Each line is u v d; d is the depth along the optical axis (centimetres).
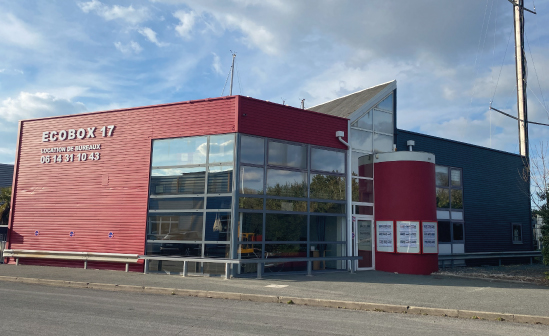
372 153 1958
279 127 1648
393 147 2045
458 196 2284
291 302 1066
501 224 2461
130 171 1688
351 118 1886
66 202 1766
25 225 1812
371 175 1911
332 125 1803
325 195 1733
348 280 1464
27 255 1767
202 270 1521
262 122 1609
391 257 1775
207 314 891
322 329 775
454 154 2302
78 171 1772
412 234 1745
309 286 1298
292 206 1638
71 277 1412
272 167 1614
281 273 1574
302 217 1661
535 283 1439
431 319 899
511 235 2498
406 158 1816
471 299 1095
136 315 862
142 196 1648
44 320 795
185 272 1512
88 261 1698
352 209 1833
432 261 1745
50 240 1761
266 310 959
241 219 1522
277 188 1612
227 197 1527
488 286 1354
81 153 1781
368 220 1880
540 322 874
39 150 1858
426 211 1783
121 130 1733
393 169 1828
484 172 2428
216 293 1139
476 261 2308
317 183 1720
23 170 1867
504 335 764
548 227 1587
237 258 1493
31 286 1279
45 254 1742
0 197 2256
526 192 2614
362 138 1931
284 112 1672
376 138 1991
